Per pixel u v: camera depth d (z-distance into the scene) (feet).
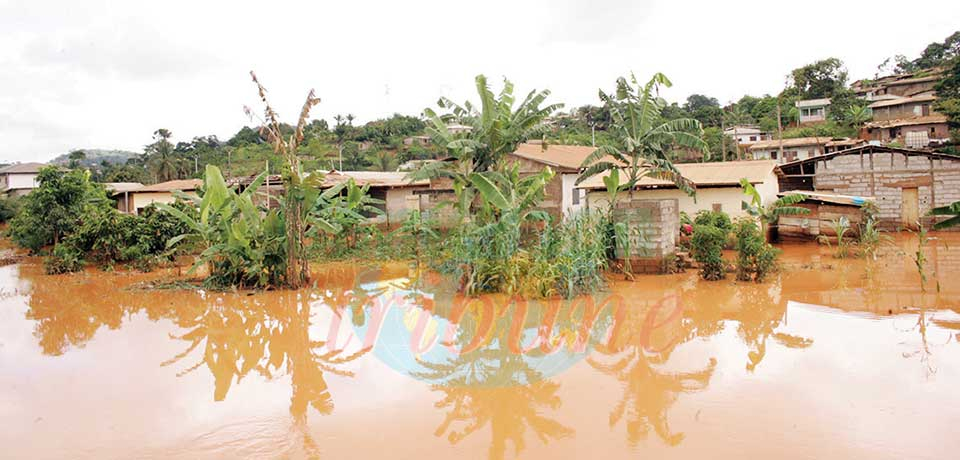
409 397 22.85
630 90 53.16
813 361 25.34
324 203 56.08
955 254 57.06
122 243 65.57
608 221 51.44
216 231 52.37
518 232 44.93
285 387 24.57
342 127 233.14
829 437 18.01
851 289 40.83
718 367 25.07
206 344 32.14
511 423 20.02
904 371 23.66
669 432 18.80
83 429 20.61
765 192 73.72
